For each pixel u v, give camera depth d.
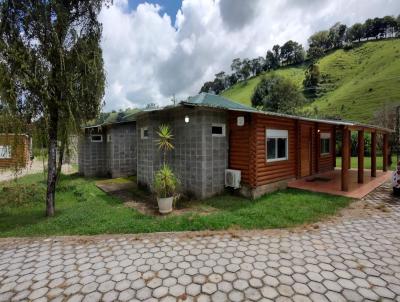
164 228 4.91
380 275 3.08
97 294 2.84
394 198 6.88
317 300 2.63
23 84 4.94
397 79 41.81
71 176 13.41
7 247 4.25
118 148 12.36
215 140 7.51
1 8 4.88
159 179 6.22
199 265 3.45
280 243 4.11
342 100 44.56
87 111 6.17
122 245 4.21
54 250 4.08
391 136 14.54
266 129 7.74
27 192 8.13
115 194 8.46
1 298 2.81
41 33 5.23
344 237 4.28
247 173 7.38
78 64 5.59
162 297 2.75
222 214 5.62
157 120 8.48
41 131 5.58
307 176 10.43
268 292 2.79
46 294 2.87
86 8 5.72
